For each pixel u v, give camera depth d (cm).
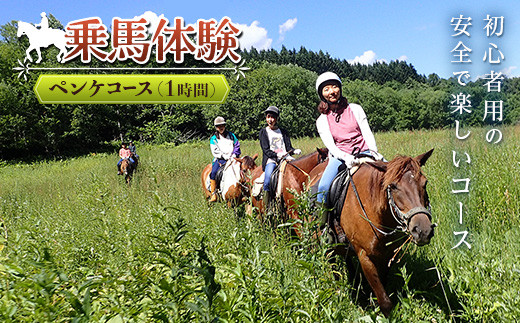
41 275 180
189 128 5416
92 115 4634
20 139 4162
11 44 4716
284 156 579
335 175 437
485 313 311
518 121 1131
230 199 694
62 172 2414
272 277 299
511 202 574
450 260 427
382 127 8356
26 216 559
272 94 5562
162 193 882
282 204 548
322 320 232
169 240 242
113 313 229
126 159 1638
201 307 192
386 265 396
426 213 322
